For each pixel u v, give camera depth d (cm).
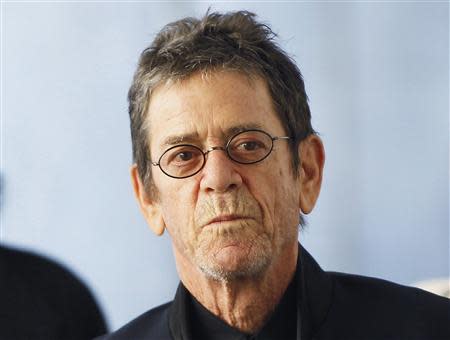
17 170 1034
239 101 607
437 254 1020
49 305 761
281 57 636
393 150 1040
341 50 1047
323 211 1031
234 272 596
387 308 669
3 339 734
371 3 1055
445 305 674
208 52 615
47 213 1031
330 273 707
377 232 1028
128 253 1037
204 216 596
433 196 1030
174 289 1033
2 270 757
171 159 612
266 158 606
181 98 611
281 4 1040
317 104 1047
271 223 605
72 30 1058
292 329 641
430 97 1045
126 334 706
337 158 1041
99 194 1044
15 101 1047
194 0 1034
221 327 641
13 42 1052
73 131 1048
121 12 1053
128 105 660
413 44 1053
